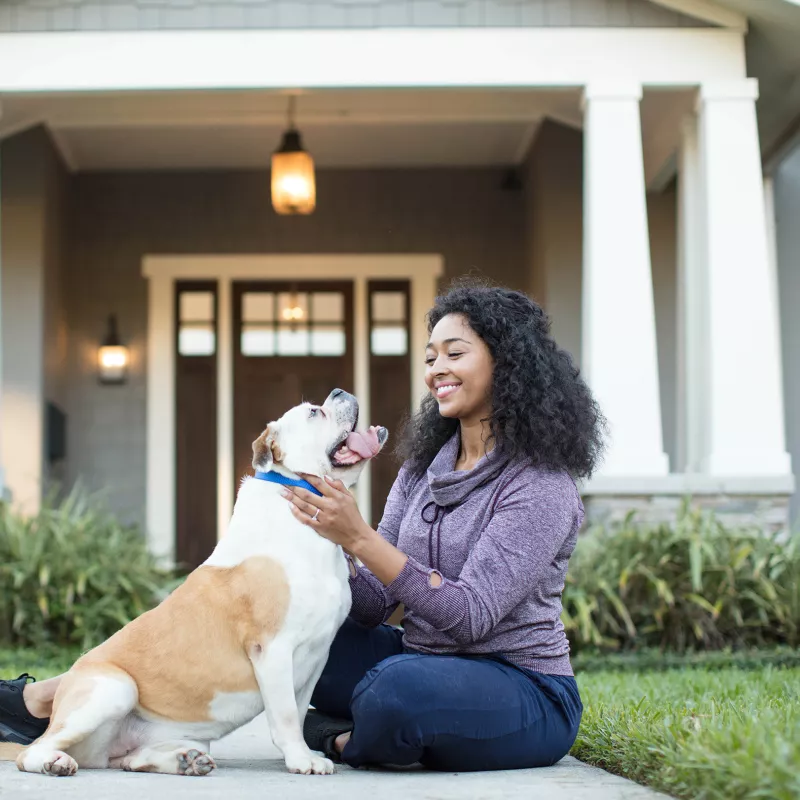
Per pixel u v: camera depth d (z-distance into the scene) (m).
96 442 10.88
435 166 11.19
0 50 7.75
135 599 7.22
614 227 7.64
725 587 6.68
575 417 3.16
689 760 2.45
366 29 7.78
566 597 6.61
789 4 7.33
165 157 10.89
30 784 2.62
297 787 2.60
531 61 7.78
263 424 11.09
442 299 3.31
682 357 8.41
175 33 7.78
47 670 5.75
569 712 3.00
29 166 9.91
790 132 9.06
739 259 7.63
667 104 8.41
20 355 9.77
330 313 11.20
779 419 7.48
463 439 3.28
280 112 9.64
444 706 2.82
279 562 2.95
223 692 2.96
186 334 11.13
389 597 3.31
